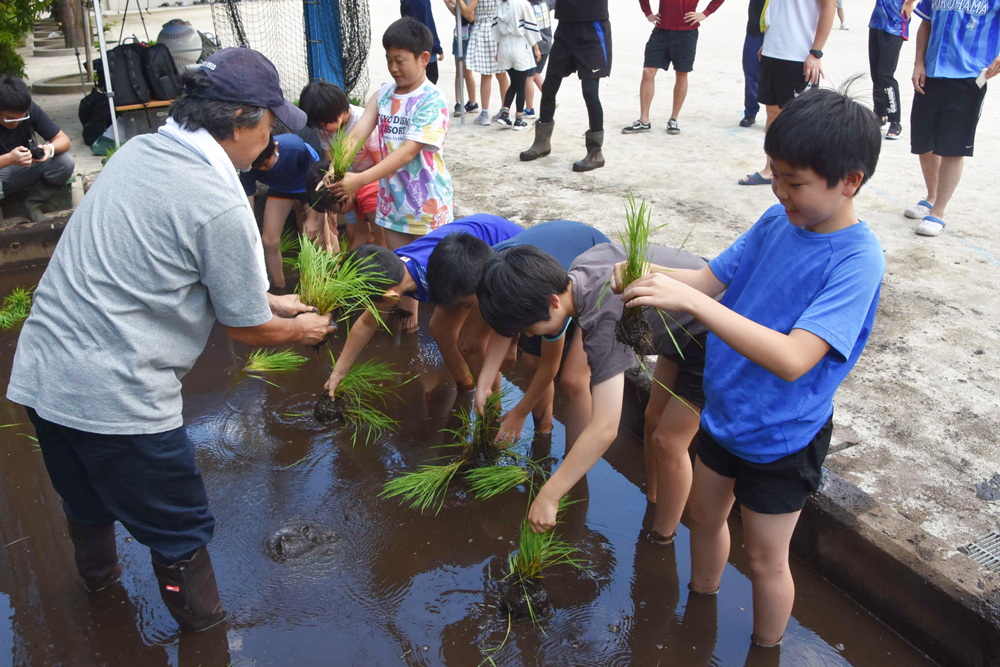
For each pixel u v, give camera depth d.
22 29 7.86
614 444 3.76
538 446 3.69
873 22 7.17
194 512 2.46
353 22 8.41
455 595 2.80
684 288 1.95
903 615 2.60
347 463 3.52
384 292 3.47
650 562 2.99
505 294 2.49
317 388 4.10
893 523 2.69
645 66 7.86
